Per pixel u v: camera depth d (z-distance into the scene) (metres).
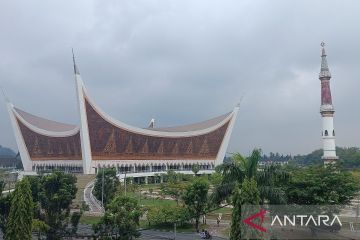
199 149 115.19
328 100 86.56
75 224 34.28
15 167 157.38
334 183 30.05
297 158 186.25
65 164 108.69
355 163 134.62
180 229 44.09
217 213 51.59
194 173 98.75
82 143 93.44
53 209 33.75
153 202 60.03
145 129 104.19
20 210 25.11
